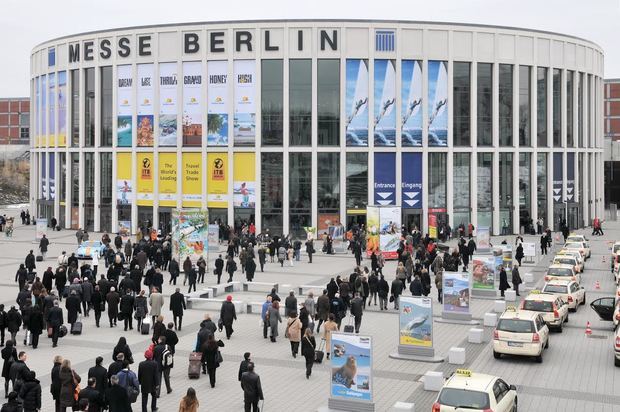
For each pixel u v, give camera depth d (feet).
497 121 245.45
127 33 244.83
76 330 99.19
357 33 233.14
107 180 252.83
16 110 508.94
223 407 69.51
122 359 64.54
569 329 107.34
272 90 234.38
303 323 91.56
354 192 234.99
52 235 244.63
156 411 67.72
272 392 75.05
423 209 237.25
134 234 246.06
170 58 239.71
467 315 110.01
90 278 118.11
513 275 134.51
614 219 337.72
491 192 246.68
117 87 247.91
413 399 72.64
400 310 89.71
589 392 75.31
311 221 234.79
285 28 232.53
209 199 238.68
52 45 267.18
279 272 162.91
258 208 235.20
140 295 102.47
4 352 70.33
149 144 243.60
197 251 159.02
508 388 63.62
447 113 239.09
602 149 301.22
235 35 234.79
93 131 255.29
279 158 234.79
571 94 270.46
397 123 234.79
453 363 86.94
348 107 233.55
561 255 164.55
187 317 113.09
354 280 121.08
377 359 88.84
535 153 254.68
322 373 82.58
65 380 61.77
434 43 237.25
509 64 248.52
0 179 490.08
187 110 239.50
